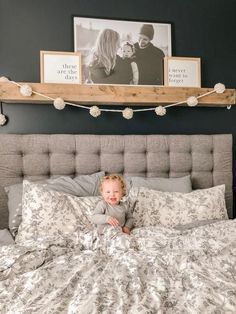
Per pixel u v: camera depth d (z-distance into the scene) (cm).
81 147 244
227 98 268
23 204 196
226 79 284
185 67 270
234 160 286
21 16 245
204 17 279
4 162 229
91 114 251
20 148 233
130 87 248
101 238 167
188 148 261
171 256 147
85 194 224
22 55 245
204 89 263
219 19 282
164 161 256
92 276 132
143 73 265
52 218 189
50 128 253
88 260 145
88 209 201
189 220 211
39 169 236
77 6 254
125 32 262
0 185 228
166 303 115
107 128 263
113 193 198
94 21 257
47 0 249
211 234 175
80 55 249
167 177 259
